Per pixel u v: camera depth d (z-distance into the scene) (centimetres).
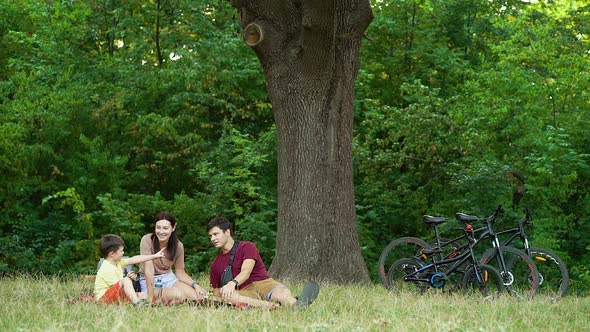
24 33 1956
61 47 1994
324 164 1355
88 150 1897
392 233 1989
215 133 2048
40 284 1144
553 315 917
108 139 1950
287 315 815
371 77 2038
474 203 1716
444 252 1249
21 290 1035
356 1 1370
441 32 2330
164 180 2014
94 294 925
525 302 1034
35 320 761
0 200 1825
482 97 1856
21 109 1800
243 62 2041
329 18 1291
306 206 1346
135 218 1802
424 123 1838
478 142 1834
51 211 1906
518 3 2295
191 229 1839
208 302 884
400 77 2245
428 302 978
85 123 1889
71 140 1877
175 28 2022
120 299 898
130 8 2055
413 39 2253
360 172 1978
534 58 1830
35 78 1877
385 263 1274
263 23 1356
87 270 1709
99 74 2012
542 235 1705
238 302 879
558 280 1323
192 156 1962
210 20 2180
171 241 954
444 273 1187
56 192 1867
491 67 2058
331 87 1361
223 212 1814
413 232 1980
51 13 2005
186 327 698
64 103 1839
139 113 1978
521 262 1221
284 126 1367
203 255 1778
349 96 1383
